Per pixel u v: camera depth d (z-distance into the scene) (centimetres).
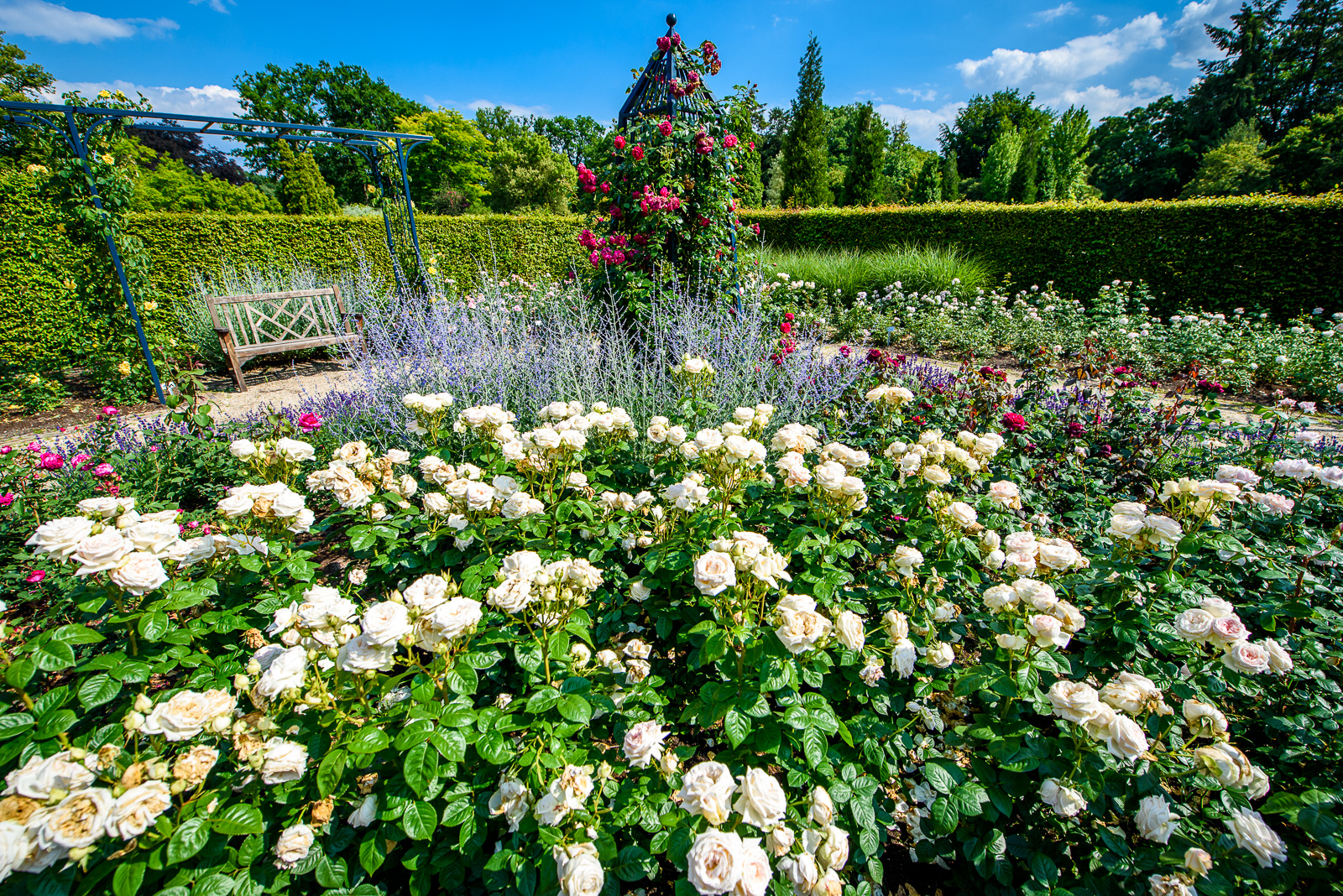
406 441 306
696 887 81
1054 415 340
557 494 200
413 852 109
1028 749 115
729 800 99
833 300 852
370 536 169
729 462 169
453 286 759
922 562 154
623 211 430
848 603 155
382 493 197
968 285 828
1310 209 712
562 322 432
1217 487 150
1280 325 740
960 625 158
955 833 123
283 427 312
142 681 118
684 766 156
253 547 148
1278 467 208
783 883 103
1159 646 141
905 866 139
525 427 325
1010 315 733
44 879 87
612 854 104
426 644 114
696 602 151
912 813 131
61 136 452
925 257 877
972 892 125
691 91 410
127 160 498
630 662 139
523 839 108
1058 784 111
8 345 601
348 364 405
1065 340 653
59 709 106
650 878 116
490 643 129
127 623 127
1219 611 129
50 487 284
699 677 157
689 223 436
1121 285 835
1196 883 100
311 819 108
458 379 347
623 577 174
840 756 123
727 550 133
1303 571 168
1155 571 164
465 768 118
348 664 104
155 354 520
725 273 442
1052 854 120
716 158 416
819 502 168
